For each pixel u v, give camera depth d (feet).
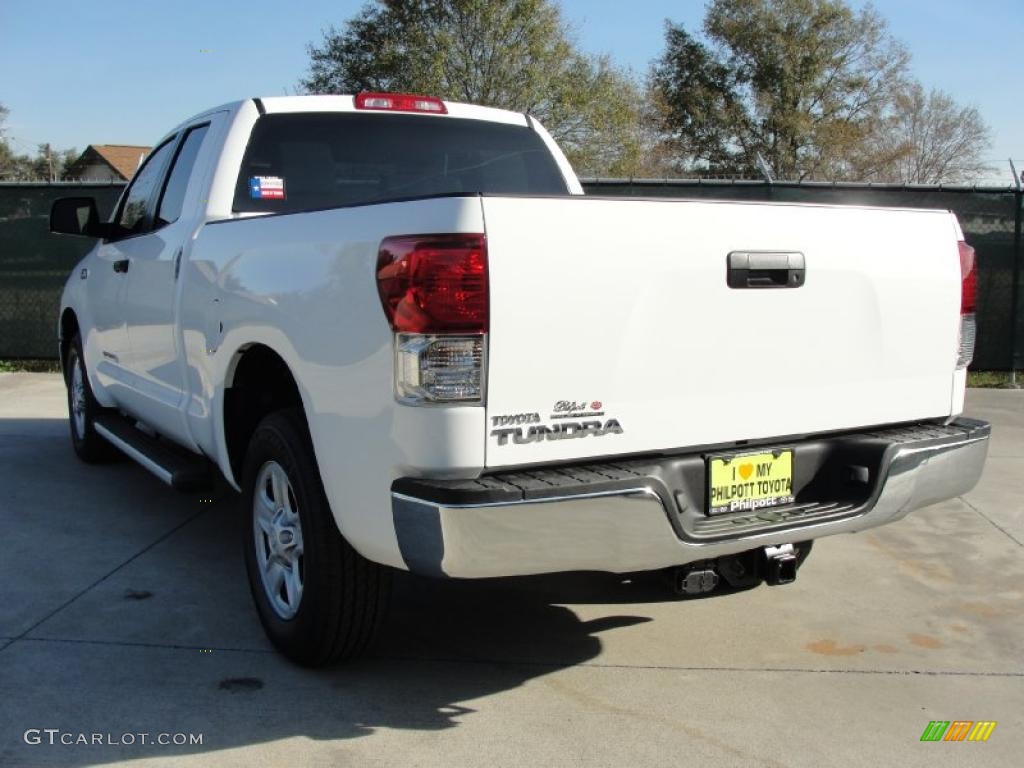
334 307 9.90
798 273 10.64
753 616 13.44
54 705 10.57
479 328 8.93
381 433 9.36
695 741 10.07
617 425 9.71
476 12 114.73
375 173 15.24
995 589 14.58
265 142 14.44
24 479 20.08
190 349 13.67
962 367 12.26
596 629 12.89
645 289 9.70
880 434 11.57
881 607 13.84
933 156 153.38
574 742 10.02
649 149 157.07
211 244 13.01
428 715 10.53
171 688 11.01
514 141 16.70
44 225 35.35
